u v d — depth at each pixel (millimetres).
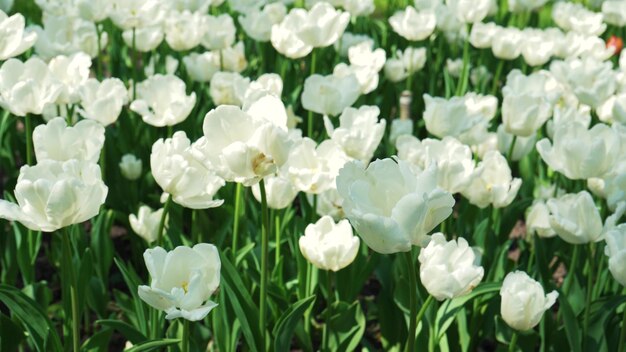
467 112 2105
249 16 2645
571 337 1858
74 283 1705
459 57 3307
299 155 1868
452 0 2607
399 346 1969
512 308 1735
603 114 2242
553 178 2441
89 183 1657
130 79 2859
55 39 2396
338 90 2088
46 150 1792
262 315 1810
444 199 1562
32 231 2045
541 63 2516
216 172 1641
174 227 2025
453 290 1661
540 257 1956
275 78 2129
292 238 2088
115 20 2367
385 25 3297
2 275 2145
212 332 1981
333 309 1997
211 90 2311
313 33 2227
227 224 2084
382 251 1571
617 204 1863
